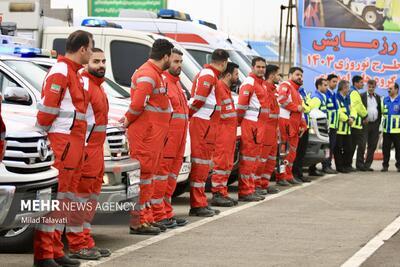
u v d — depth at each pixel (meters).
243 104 15.25
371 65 28.56
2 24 14.67
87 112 9.40
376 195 16.84
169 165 11.95
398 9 28.39
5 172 8.85
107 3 31.02
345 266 9.57
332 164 25.48
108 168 10.56
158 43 11.14
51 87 8.84
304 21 28.64
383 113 22.97
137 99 11.04
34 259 9.12
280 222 12.89
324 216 13.63
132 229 11.57
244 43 21.11
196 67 17.12
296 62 28.25
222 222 12.83
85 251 9.71
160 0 30.98
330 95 21.36
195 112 13.19
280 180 18.50
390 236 11.72
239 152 15.79
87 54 8.98
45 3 18.59
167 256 10.04
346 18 28.53
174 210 14.20
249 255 10.19
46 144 9.30
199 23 20.84
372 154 23.06
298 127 18.12
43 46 17.58
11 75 11.21
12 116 10.22
